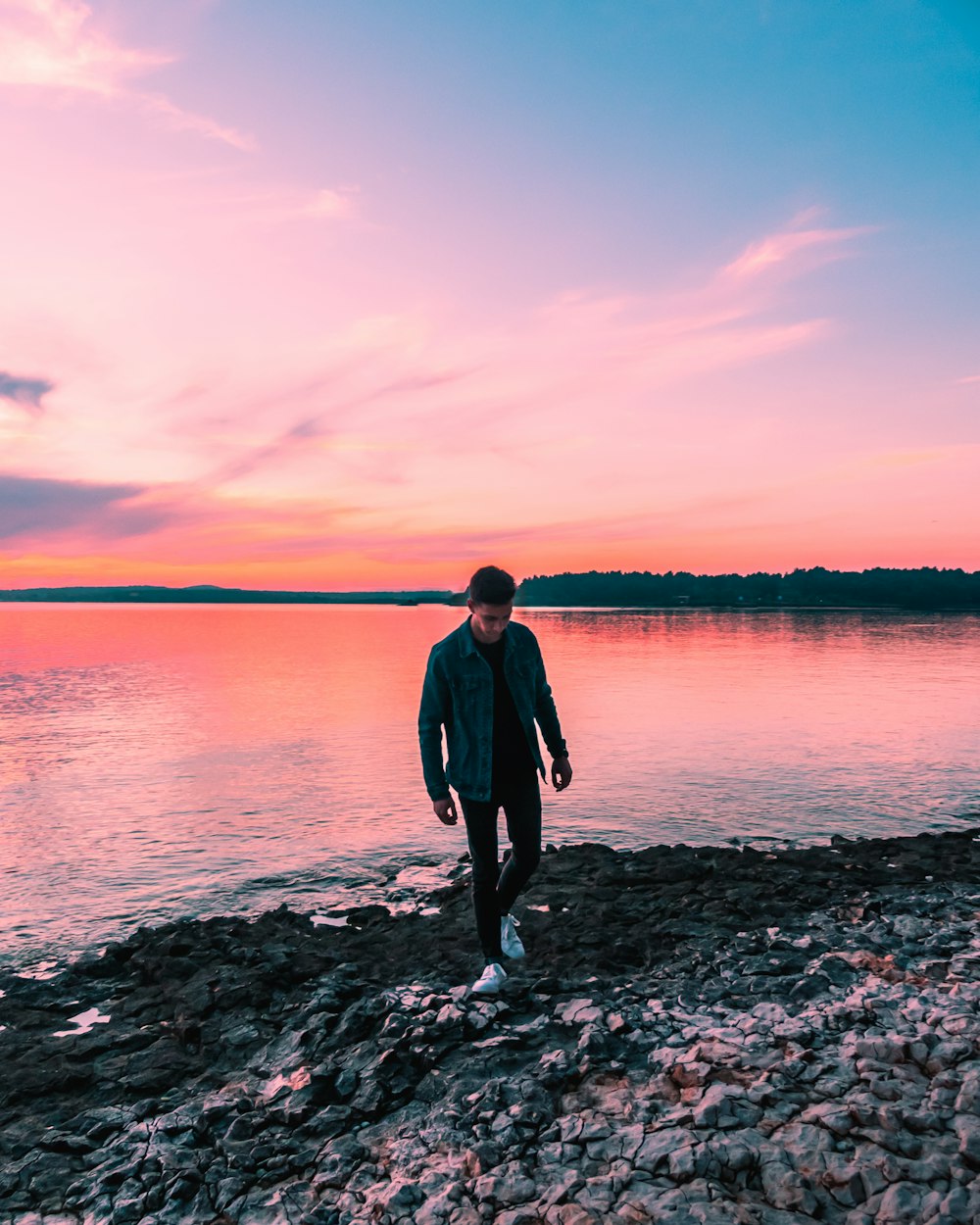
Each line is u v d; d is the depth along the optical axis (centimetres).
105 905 660
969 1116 276
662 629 6053
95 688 2238
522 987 432
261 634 5753
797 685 2189
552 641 4388
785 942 498
